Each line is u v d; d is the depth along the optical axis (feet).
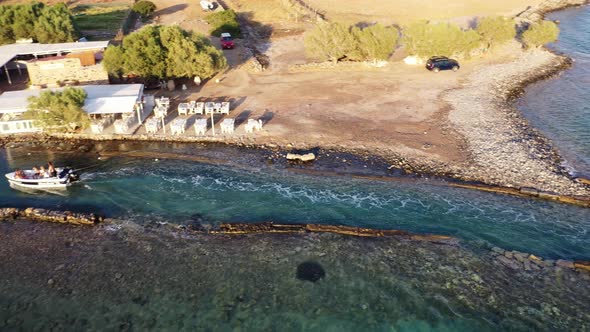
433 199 104.12
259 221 96.78
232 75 169.68
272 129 132.67
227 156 120.67
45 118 123.95
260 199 104.12
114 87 139.13
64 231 94.58
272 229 94.32
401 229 94.79
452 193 106.22
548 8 276.00
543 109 148.97
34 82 151.43
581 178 110.63
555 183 108.99
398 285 81.35
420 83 165.37
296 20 236.22
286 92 156.46
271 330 72.84
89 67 151.94
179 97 151.43
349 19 238.89
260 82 164.35
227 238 92.32
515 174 112.47
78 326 73.61
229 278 82.84
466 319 74.79
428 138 128.36
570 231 94.63
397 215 98.99
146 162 118.42
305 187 108.47
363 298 78.84
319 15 241.96
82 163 118.01
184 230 94.32
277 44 203.92
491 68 181.27
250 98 151.64
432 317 75.15
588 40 221.25
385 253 88.48
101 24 224.12
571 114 145.38
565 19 257.14
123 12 247.09
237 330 72.90
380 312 76.18
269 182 110.42
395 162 117.60
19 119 133.28
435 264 85.81
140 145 126.31
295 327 73.36
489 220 97.66
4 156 121.19
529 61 189.98
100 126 129.80
